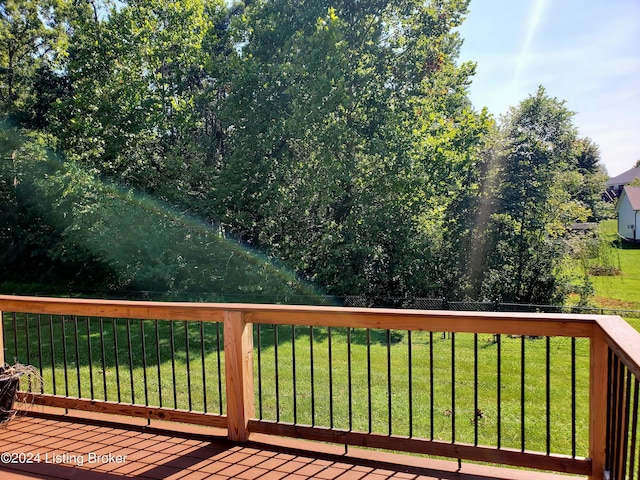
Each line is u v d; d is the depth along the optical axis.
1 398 3.04
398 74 10.48
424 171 9.90
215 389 4.74
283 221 10.76
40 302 3.17
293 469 2.33
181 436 2.79
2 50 17.47
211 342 7.51
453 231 10.14
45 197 13.70
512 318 2.12
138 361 6.16
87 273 14.21
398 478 2.22
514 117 10.32
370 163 10.09
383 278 10.27
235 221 10.87
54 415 3.18
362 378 5.13
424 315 2.25
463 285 10.09
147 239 11.13
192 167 11.11
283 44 10.76
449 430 3.61
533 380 5.11
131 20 11.49
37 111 16.39
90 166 11.41
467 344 7.14
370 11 10.42
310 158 10.45
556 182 9.72
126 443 2.71
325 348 7.00
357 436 2.41
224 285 11.30
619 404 1.68
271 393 4.61
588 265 9.80
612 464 1.84
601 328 1.88
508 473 2.22
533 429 3.65
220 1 13.11
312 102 9.62
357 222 10.07
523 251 9.74
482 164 10.01
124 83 11.44
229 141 11.70
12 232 15.73
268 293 10.47
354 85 10.28
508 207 9.67
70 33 18.56
